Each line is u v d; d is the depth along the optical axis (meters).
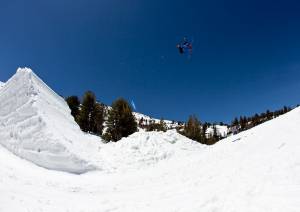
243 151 18.20
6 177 13.20
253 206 8.12
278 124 21.69
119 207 10.80
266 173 11.41
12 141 21.88
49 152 20.89
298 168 10.65
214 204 9.17
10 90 27.02
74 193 13.52
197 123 53.25
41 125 22.53
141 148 27.91
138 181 17.17
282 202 7.83
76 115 43.66
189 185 13.34
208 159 19.36
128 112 37.19
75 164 20.75
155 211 9.73
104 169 21.94
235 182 11.44
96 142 31.70
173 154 27.67
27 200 10.34
